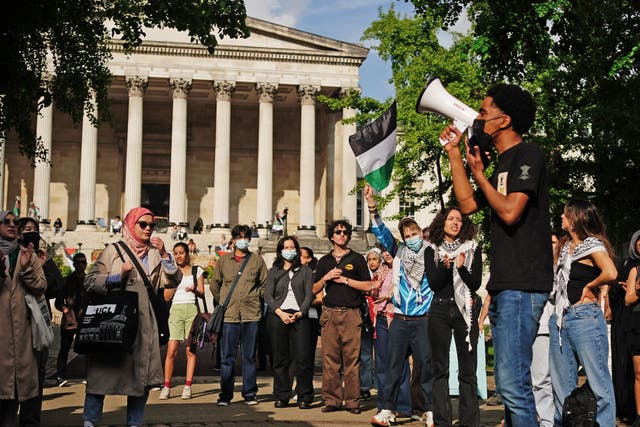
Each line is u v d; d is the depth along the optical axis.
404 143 31.58
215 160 69.75
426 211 65.19
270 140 68.56
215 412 13.84
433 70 29.75
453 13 20.33
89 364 9.80
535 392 11.32
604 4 20.14
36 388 10.48
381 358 13.18
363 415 13.62
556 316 10.07
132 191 65.88
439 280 11.04
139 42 19.80
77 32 20.45
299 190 76.69
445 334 11.05
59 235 64.00
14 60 17.64
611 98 22.33
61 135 73.50
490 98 6.39
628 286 11.80
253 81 68.75
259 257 15.45
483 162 6.36
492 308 6.24
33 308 10.48
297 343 14.53
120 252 10.15
